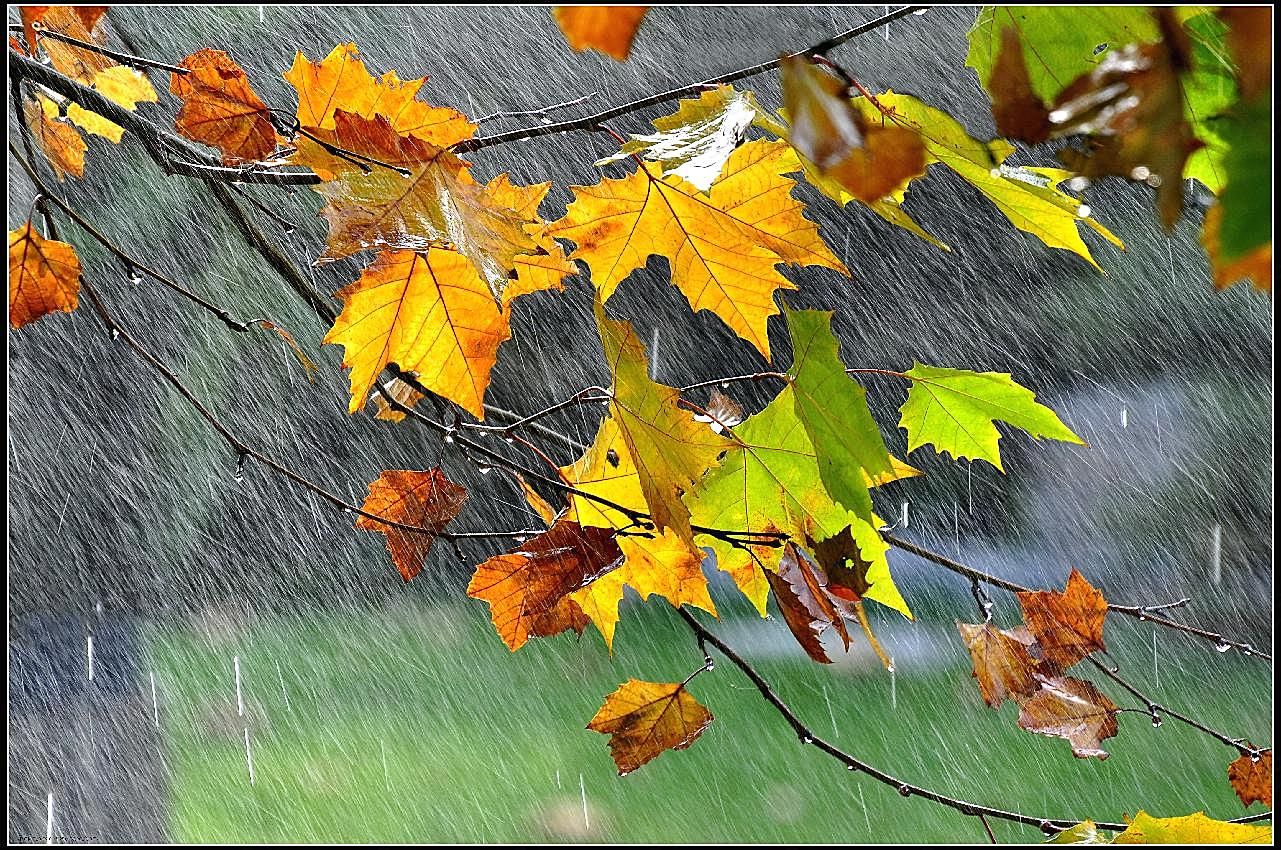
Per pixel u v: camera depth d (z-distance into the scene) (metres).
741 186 1.06
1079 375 10.28
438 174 0.96
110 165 5.76
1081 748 1.34
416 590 12.22
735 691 10.23
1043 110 0.66
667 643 11.69
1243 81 0.44
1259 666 8.95
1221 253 0.42
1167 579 10.06
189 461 9.95
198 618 10.82
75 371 8.75
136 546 10.07
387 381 1.44
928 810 7.65
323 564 11.75
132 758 8.15
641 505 1.21
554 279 1.20
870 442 0.98
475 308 1.06
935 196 8.38
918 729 8.87
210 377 8.77
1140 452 10.42
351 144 0.95
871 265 9.30
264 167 1.17
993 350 10.01
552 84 5.47
